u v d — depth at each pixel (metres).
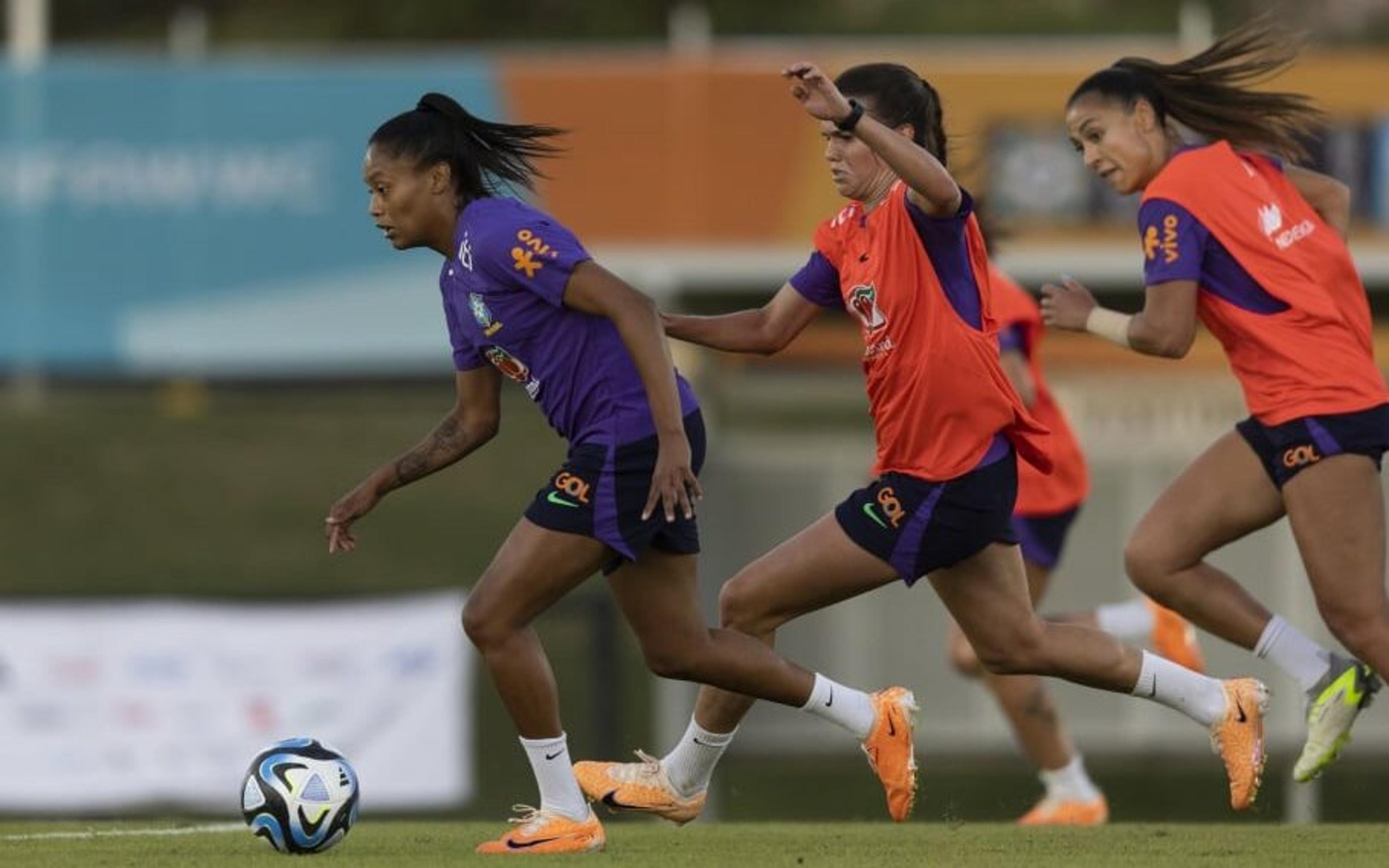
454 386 73.06
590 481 21.42
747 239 68.12
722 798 49.84
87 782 40.38
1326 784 50.47
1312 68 63.31
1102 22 113.50
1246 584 43.00
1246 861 21.58
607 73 68.19
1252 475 24.12
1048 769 33.50
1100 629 24.03
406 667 40.69
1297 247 23.80
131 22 118.81
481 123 22.08
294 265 68.62
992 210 41.50
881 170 22.62
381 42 114.00
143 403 74.88
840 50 69.25
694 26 93.62
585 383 21.59
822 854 22.45
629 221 68.19
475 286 21.67
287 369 69.12
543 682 21.91
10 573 61.00
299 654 40.59
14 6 71.44
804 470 44.38
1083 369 61.53
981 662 23.91
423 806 40.44
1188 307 23.69
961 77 64.62
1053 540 32.38
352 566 61.66
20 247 68.25
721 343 24.28
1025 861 21.67
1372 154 63.25
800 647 44.38
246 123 68.25
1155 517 24.78
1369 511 23.44
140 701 40.50
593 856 22.03
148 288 68.50
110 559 62.06
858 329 72.88
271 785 22.28
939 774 51.59
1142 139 24.62
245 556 62.41
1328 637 42.53
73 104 68.12
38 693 40.50
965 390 22.53
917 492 22.80
